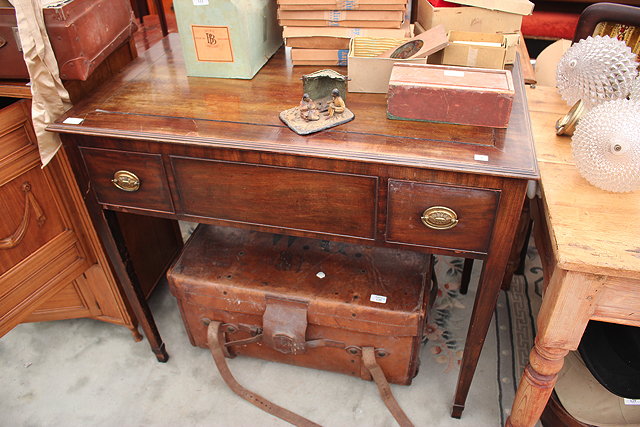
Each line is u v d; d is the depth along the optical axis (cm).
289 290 146
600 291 100
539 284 196
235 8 127
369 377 160
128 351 178
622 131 102
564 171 116
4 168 127
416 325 139
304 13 138
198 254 160
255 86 136
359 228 119
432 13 140
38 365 173
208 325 160
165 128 117
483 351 171
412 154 105
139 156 120
